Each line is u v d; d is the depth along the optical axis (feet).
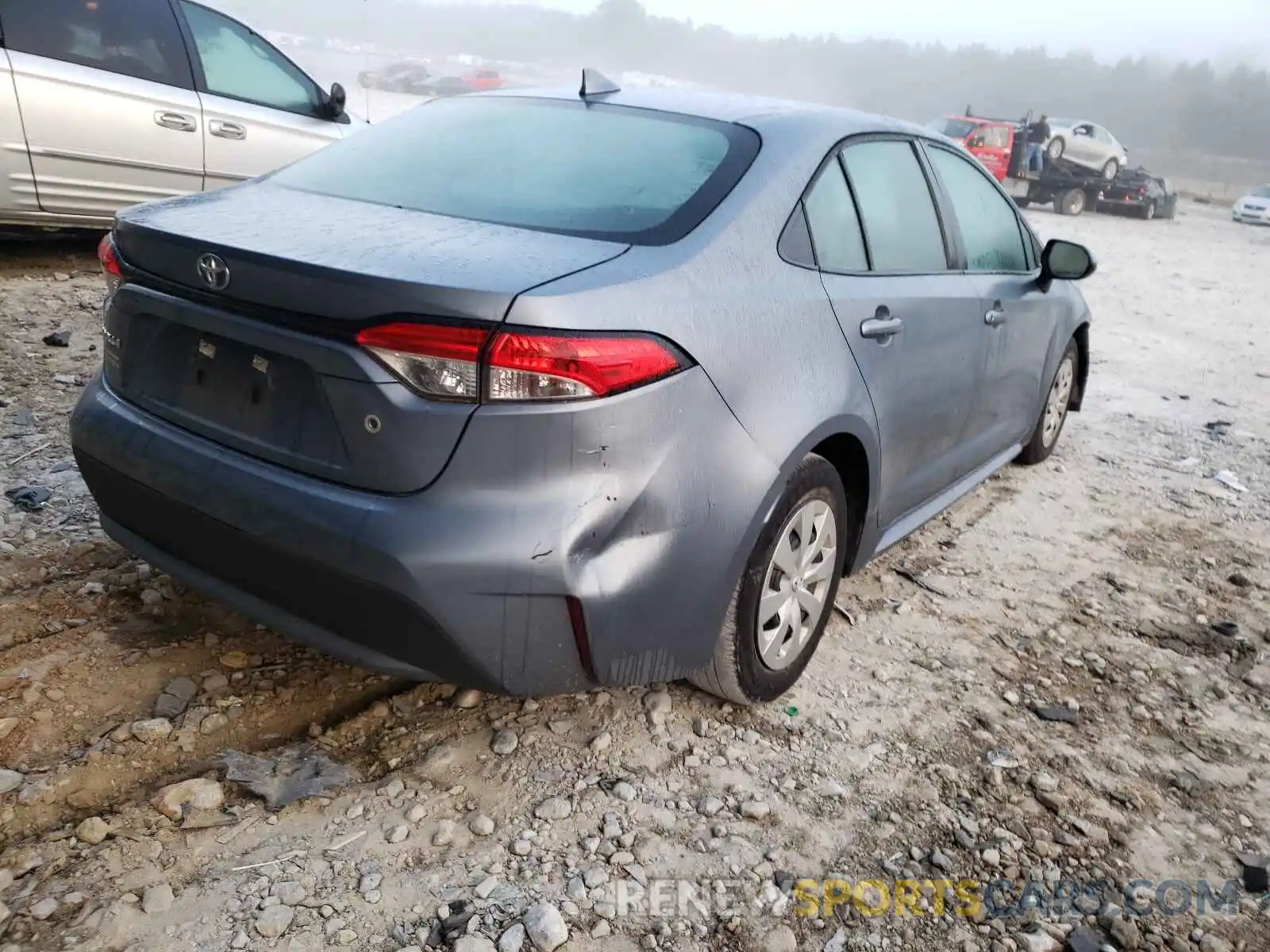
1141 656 11.61
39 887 6.73
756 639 8.92
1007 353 13.37
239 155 21.40
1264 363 29.66
